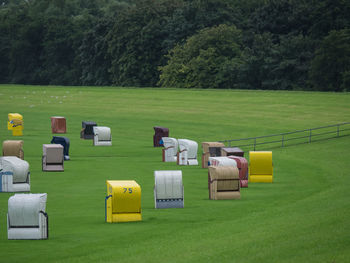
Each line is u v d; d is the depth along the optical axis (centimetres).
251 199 6631
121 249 4153
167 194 6044
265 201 6462
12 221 4556
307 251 3759
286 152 11675
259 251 3850
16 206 4538
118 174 8981
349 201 5816
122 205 5262
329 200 6044
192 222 5231
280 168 9694
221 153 8675
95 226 5075
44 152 9362
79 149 12838
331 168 9400
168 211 5856
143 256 3897
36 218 4544
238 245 4069
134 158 11375
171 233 4709
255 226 4797
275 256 3694
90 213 5772
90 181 8219
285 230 4469
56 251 4144
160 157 11606
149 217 5506
